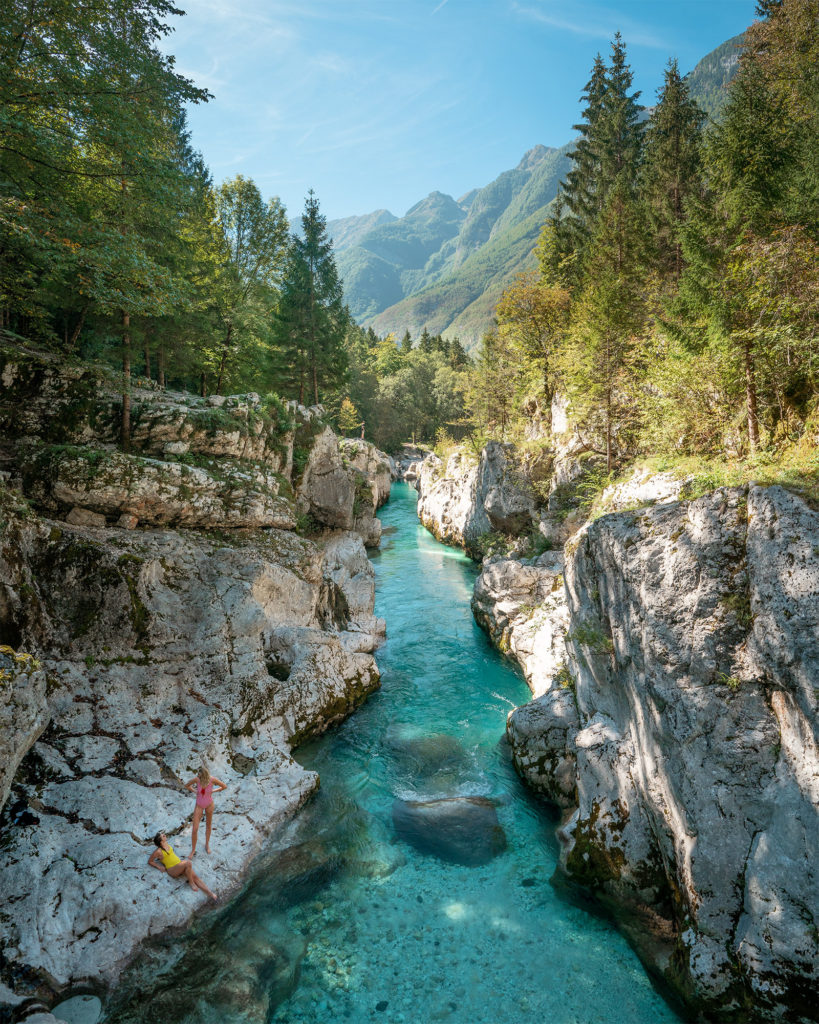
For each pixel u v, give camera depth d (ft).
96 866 28.25
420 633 73.61
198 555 50.65
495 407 150.92
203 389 108.58
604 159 147.54
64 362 63.26
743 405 49.06
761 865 21.94
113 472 53.72
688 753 25.44
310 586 59.21
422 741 46.96
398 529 151.43
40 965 23.80
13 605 37.65
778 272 39.24
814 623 21.09
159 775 35.01
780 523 23.45
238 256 116.16
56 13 39.88
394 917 29.30
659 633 27.53
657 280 86.99
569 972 26.12
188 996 24.34
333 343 143.74
